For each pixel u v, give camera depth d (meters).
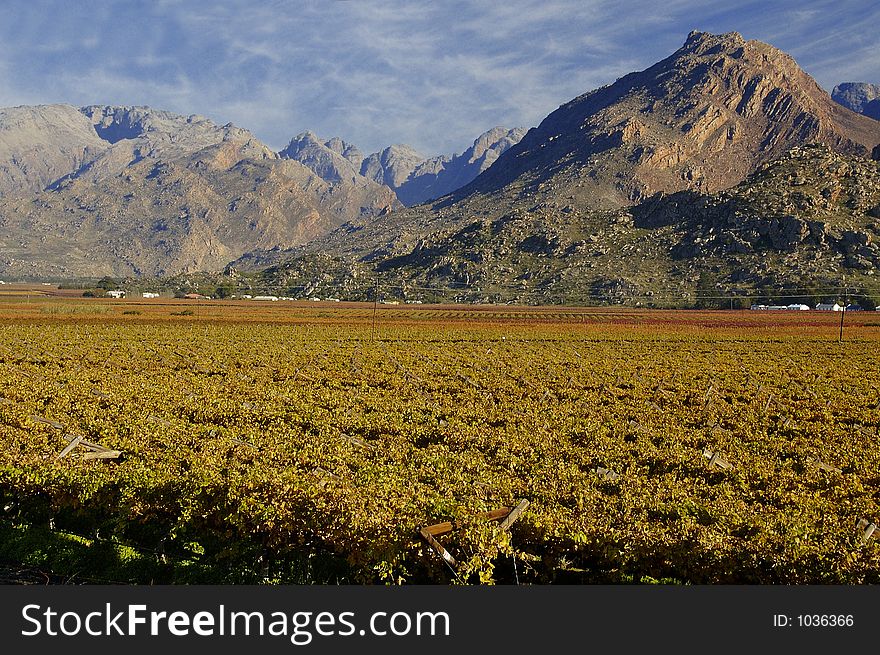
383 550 15.03
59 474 18.67
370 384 42.09
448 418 28.77
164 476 18.25
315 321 112.56
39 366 45.38
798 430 28.73
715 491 19.14
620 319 130.88
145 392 33.09
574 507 17.14
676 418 30.16
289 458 21.12
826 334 93.62
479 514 15.63
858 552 14.05
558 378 43.31
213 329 87.44
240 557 17.20
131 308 139.75
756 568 14.54
